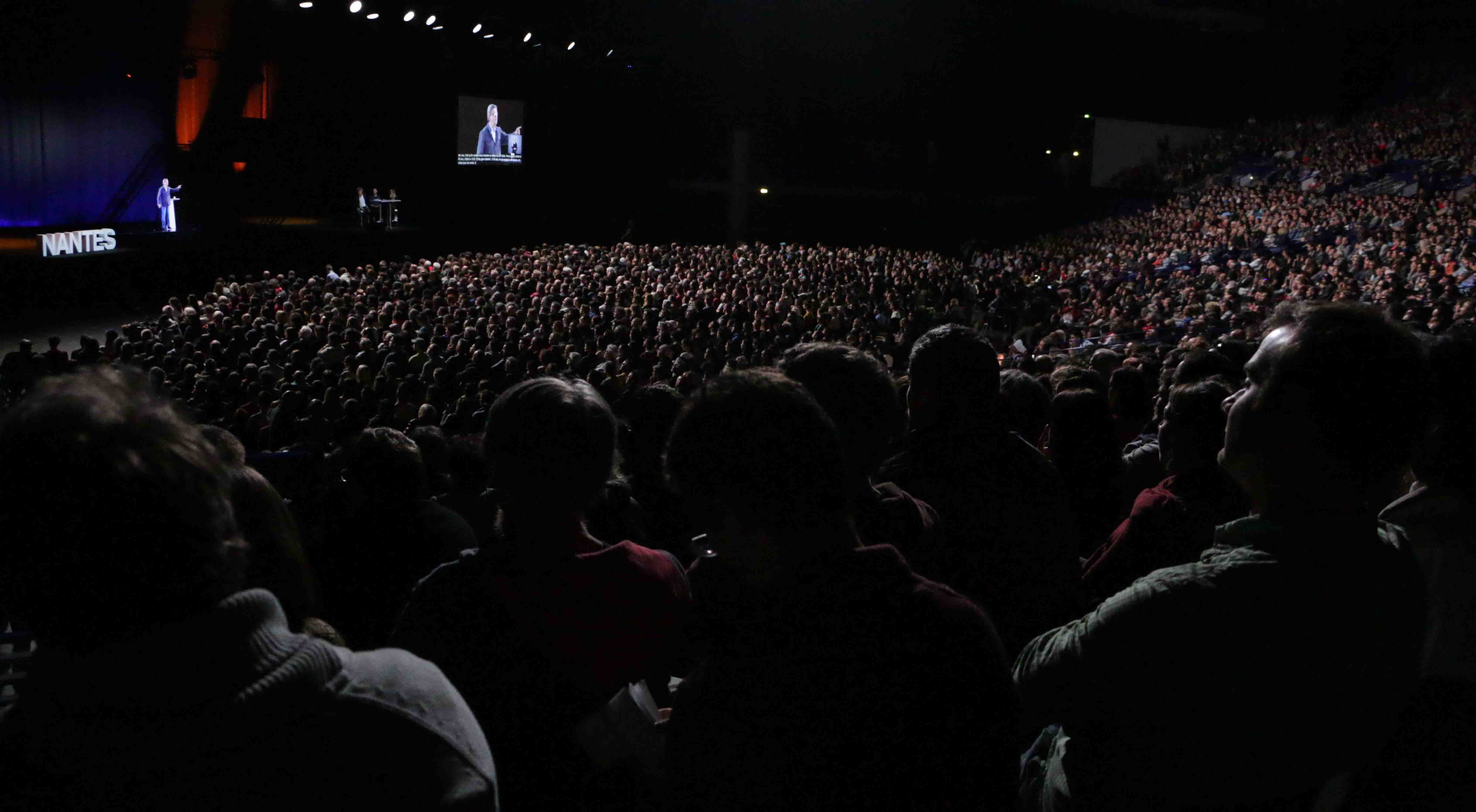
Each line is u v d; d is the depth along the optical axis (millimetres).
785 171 48781
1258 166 43500
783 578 1519
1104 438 3646
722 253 32344
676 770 1505
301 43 33531
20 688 1156
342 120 35219
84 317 23000
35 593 972
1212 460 2713
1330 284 23938
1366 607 1543
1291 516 1613
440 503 3750
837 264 30406
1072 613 2664
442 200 37812
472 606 1938
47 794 963
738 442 1488
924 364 2658
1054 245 40594
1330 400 1544
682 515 3592
